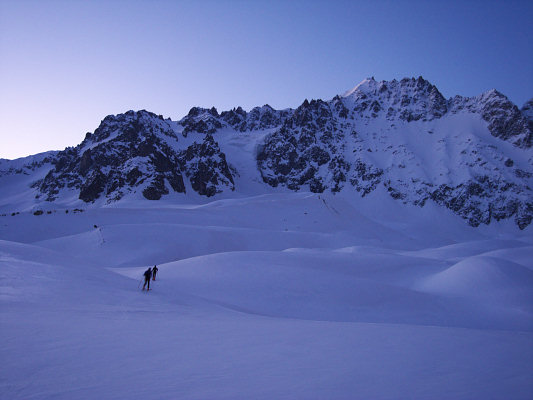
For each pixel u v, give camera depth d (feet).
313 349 31.14
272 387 19.79
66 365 22.48
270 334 38.27
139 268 157.38
